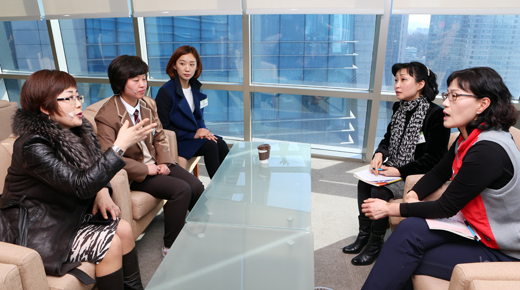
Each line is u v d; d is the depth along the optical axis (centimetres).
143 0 373
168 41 405
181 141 285
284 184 216
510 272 112
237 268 146
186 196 213
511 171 131
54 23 425
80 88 459
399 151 225
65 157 150
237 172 234
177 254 155
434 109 209
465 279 112
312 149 407
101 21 415
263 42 376
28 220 145
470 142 144
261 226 171
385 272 147
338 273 208
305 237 166
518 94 308
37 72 147
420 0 294
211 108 424
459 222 151
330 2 323
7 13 421
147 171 211
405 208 156
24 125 143
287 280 138
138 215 206
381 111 361
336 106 378
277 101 396
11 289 116
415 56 331
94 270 152
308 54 367
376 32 333
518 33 293
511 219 134
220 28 383
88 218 167
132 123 219
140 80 212
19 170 146
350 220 269
